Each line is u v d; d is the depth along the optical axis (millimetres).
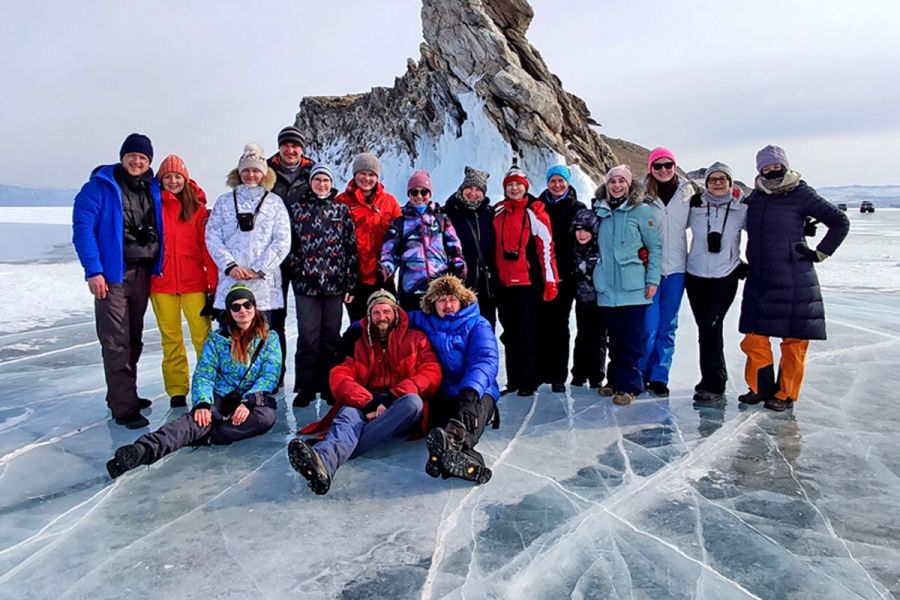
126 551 2912
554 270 4797
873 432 4246
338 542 2967
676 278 4938
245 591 2600
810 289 4496
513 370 5242
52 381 5785
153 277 4707
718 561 2775
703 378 4914
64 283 12367
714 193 4770
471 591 2580
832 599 2504
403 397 3834
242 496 3455
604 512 3217
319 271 4777
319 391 5164
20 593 2609
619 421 4527
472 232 4906
